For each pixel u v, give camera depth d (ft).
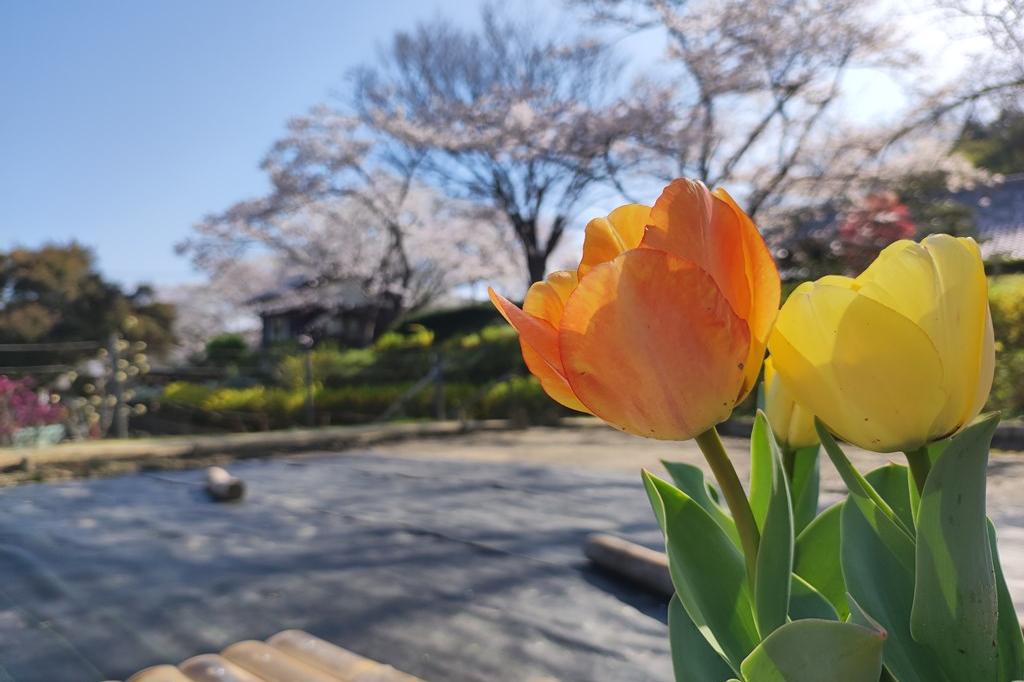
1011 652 1.48
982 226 51.08
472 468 20.35
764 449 1.99
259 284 88.84
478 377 43.21
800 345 1.35
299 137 62.64
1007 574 8.39
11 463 21.79
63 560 11.18
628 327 1.29
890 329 1.25
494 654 7.13
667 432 1.38
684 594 1.64
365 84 59.57
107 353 32.50
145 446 24.50
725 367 1.30
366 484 18.25
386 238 73.10
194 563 10.83
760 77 41.65
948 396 1.31
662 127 44.83
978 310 1.32
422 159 57.98
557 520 13.14
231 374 53.06
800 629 1.24
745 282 1.38
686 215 1.36
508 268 75.20
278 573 10.17
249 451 26.23
